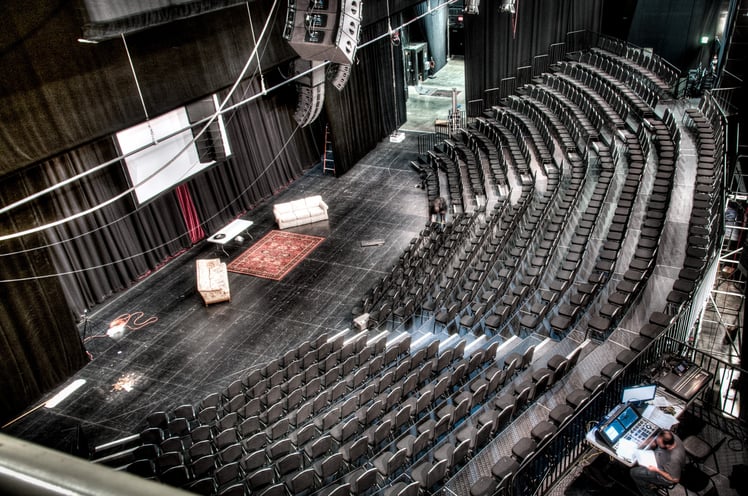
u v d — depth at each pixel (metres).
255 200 20.78
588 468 7.42
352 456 9.28
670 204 14.59
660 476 6.45
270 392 11.39
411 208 19.69
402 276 15.19
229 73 15.09
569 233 15.11
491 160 19.78
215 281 16.11
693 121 18.02
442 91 30.17
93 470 0.57
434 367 11.39
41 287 12.72
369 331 13.88
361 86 22.89
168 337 14.67
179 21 13.38
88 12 9.37
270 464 9.87
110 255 16.02
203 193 18.59
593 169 17.56
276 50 16.66
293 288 16.11
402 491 8.00
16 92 10.48
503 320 12.55
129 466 9.65
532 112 21.53
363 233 18.48
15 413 12.74
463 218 17.45
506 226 15.84
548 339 11.66
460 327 13.19
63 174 14.10
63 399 13.04
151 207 16.98
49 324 13.04
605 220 15.07
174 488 0.57
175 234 18.02
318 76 15.84
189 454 10.00
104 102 12.05
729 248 17.66
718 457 7.33
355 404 10.62
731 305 17.73
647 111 19.08
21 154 10.80
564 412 8.66
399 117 26.45
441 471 8.43
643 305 11.65
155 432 10.85
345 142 22.36
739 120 19.36
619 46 23.94
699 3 23.19
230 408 11.30
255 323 14.89
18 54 10.39
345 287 15.96
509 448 9.01
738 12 19.23
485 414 9.40
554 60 25.27
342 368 11.90
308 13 8.63
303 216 19.19
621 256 13.59
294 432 10.60
